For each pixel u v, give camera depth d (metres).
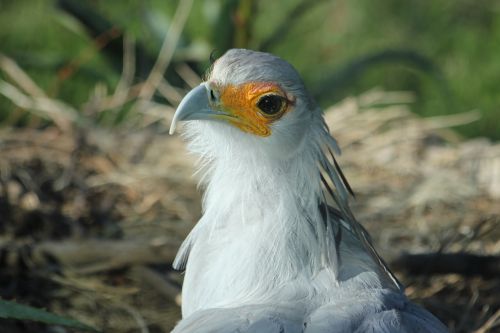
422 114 14.48
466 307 8.98
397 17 16.09
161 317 8.92
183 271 9.31
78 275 9.20
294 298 6.53
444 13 16.16
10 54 13.45
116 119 13.21
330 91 12.84
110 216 10.49
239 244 6.77
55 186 10.75
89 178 11.05
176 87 12.78
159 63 12.36
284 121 6.71
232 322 6.12
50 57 13.06
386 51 13.00
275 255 6.68
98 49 12.70
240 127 6.74
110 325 8.85
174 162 11.38
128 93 12.42
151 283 9.09
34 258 9.20
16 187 10.49
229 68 6.78
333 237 6.70
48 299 9.03
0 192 10.27
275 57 6.86
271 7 15.60
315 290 6.57
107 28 12.62
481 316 8.57
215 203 6.95
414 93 14.88
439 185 11.04
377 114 12.35
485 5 16.23
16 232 9.99
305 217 6.73
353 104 12.51
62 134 11.66
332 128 12.18
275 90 6.68
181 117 6.73
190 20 13.30
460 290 9.23
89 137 11.60
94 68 13.03
